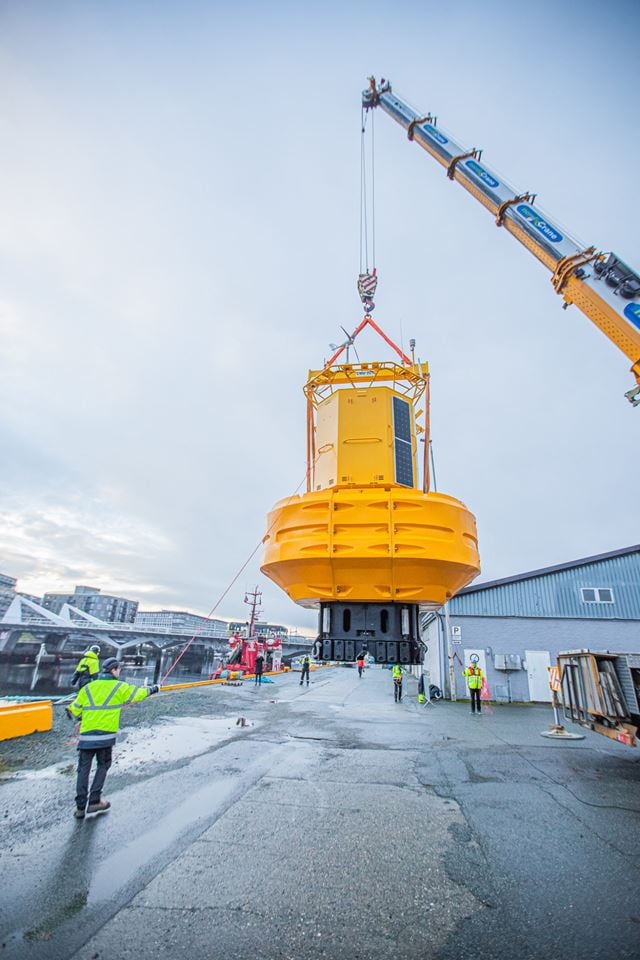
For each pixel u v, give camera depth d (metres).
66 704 11.41
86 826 4.64
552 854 4.13
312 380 6.06
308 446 5.89
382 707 15.07
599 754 8.55
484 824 4.85
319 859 3.98
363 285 10.84
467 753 8.37
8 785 5.89
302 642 106.62
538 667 17.12
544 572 18.91
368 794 5.80
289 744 8.81
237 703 15.02
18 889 3.41
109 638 91.50
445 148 10.97
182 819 4.86
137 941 2.82
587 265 8.05
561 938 2.91
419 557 3.45
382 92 13.03
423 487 5.50
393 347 6.40
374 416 5.04
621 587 18.45
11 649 86.44
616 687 7.29
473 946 2.82
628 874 3.77
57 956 2.67
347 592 3.72
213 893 3.40
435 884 3.57
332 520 3.67
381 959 2.69
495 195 9.61
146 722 10.68
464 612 18.61
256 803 5.39
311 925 3.02
